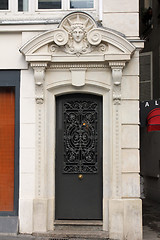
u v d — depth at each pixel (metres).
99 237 7.58
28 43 7.71
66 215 8.16
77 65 7.89
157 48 12.43
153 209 11.69
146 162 14.43
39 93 7.90
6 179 8.15
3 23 8.00
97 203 8.16
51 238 7.52
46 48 7.80
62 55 7.81
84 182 8.20
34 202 7.76
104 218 7.85
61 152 8.23
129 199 7.74
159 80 12.17
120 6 8.06
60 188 8.21
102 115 8.20
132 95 7.88
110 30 7.94
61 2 8.30
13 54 8.08
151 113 8.62
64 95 8.29
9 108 8.26
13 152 8.18
